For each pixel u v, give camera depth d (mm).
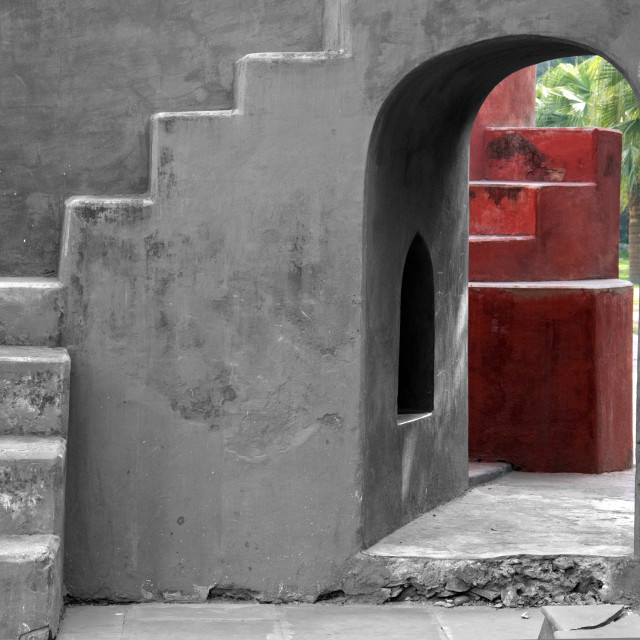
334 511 6012
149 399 6012
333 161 5980
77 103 6500
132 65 6473
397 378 6680
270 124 5984
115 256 5992
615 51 5707
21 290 5957
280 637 5504
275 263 6004
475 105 7332
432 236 7289
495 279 9531
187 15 6438
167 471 6020
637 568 5941
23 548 5203
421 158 6945
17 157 6516
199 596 6027
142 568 6020
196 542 6027
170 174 6000
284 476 6012
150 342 6020
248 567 6023
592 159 10016
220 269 6012
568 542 6320
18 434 5680
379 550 6125
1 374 5648
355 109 5961
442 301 7504
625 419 9531
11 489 5367
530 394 9164
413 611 5906
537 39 5824
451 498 7645
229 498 6020
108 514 6004
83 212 5992
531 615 5867
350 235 5984
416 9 5906
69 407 5961
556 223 9680
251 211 6000
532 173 10242
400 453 6684
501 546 6234
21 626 5125
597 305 9094
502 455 9188
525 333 9156
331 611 5902
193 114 5996
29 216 6527
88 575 5992
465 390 8047
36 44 6492
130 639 5441
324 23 6371
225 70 6422
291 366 6008
